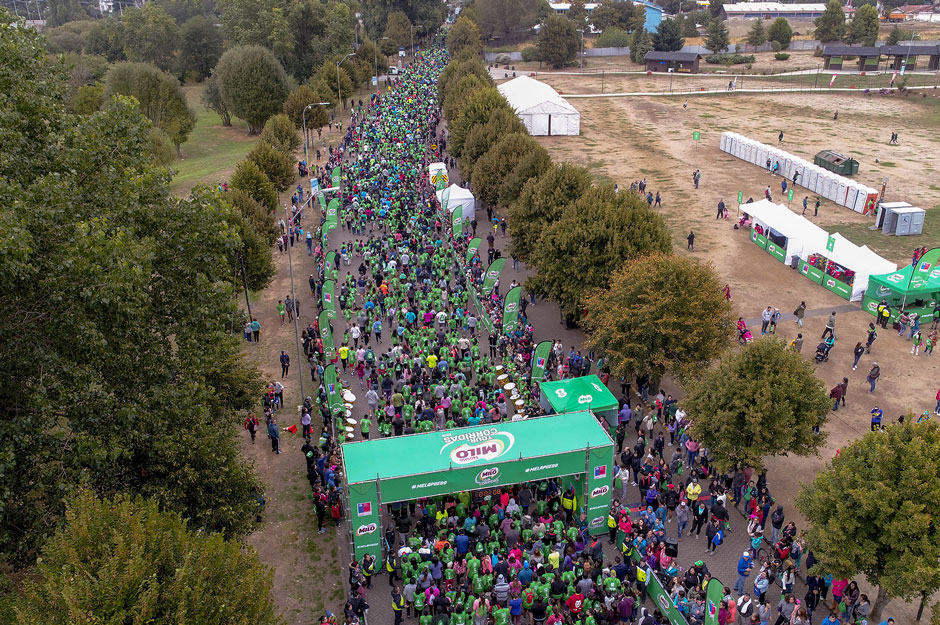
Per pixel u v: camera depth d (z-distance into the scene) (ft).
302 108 346.13
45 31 640.17
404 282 182.29
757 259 207.21
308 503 113.39
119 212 96.99
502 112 261.24
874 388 142.31
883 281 170.19
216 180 286.66
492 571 90.22
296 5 471.21
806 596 88.58
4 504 71.15
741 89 469.16
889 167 291.17
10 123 95.55
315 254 209.36
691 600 85.61
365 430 123.03
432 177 254.27
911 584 77.51
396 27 579.89
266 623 63.21
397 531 102.27
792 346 111.45
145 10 527.40
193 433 92.48
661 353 126.72
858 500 81.82
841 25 602.03
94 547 57.82
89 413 83.35
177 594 55.52
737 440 105.19
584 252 151.12
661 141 347.56
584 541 96.89
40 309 82.89
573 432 102.63
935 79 465.88
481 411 122.93
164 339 98.68
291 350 162.40
